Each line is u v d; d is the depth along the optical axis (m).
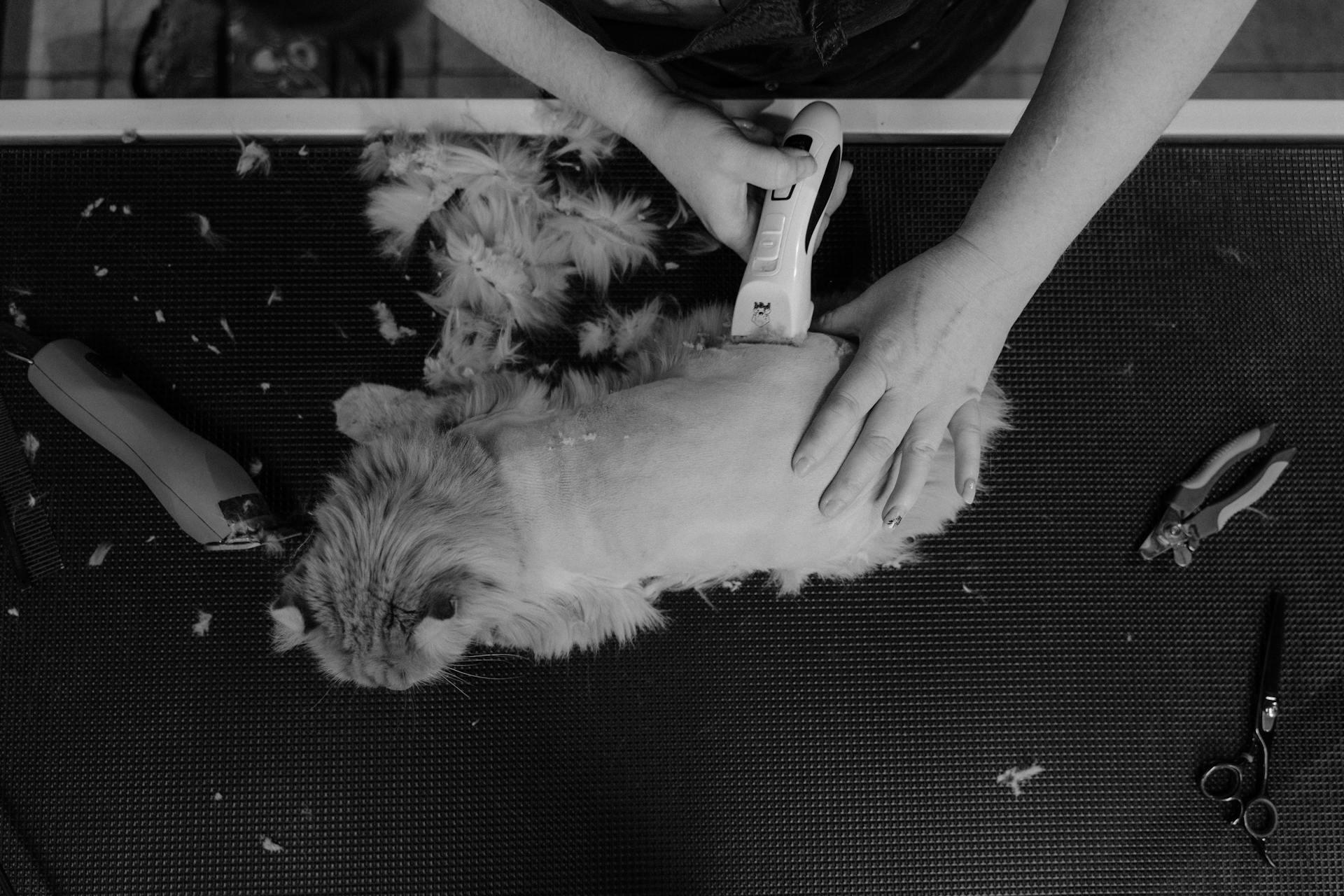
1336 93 1.43
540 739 1.10
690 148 0.97
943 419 0.88
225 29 1.40
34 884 1.08
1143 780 1.09
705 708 1.10
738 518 0.95
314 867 1.09
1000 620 1.11
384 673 0.96
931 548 1.11
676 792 1.09
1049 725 1.10
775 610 1.11
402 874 1.09
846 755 1.10
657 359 1.05
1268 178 1.15
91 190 1.15
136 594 1.11
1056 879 1.09
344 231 1.15
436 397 1.11
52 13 1.43
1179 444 1.12
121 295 1.14
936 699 1.10
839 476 0.86
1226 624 1.11
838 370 0.94
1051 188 0.78
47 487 1.12
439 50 1.43
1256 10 1.44
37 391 1.13
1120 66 0.70
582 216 1.14
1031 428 1.12
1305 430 1.12
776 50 1.05
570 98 1.01
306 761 1.10
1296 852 1.08
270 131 1.15
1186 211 1.15
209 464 1.05
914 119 1.13
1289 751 1.10
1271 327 1.14
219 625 1.11
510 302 1.13
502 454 0.99
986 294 0.85
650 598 1.08
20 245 1.15
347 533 0.96
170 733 1.10
